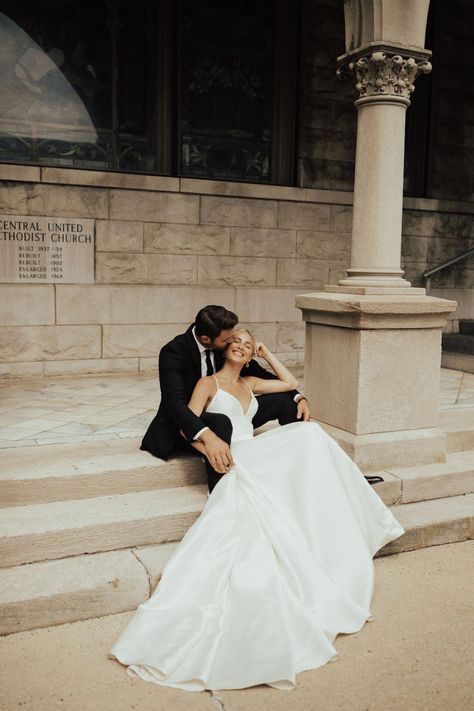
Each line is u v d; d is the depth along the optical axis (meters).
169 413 3.70
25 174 6.56
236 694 2.60
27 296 6.67
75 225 6.86
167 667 2.65
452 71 8.70
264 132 7.83
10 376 6.70
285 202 7.83
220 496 3.32
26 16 6.60
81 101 6.93
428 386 4.55
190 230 7.37
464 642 2.99
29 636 2.96
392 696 2.61
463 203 8.95
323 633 2.86
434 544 4.05
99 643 2.91
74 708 2.48
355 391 4.32
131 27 7.05
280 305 7.85
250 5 7.57
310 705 2.54
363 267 4.48
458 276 7.72
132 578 3.19
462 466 4.56
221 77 7.54
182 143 7.43
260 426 4.38
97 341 7.01
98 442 4.31
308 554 3.13
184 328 7.38
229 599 2.90
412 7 4.27
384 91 4.32
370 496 3.63
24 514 3.53
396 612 3.24
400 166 4.44
